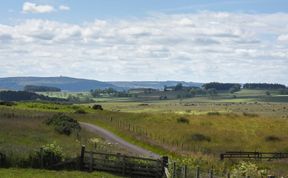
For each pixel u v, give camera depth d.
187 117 105.69
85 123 96.94
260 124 91.50
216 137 68.62
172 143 60.62
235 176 31.69
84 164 36.44
